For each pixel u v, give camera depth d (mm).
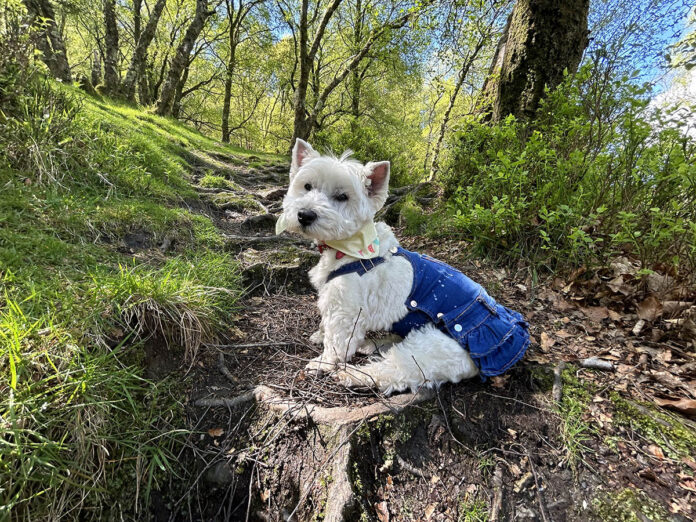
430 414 478
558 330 663
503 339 510
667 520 370
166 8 4348
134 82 2711
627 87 763
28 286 470
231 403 505
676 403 488
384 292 542
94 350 448
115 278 535
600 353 595
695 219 674
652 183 737
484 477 424
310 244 999
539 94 1107
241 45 4754
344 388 529
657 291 680
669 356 576
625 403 485
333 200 559
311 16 4297
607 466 420
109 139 987
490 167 915
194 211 1034
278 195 1459
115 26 2676
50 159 760
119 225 749
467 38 1939
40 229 623
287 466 453
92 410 410
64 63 1922
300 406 488
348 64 3146
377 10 2719
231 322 664
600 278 753
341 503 391
